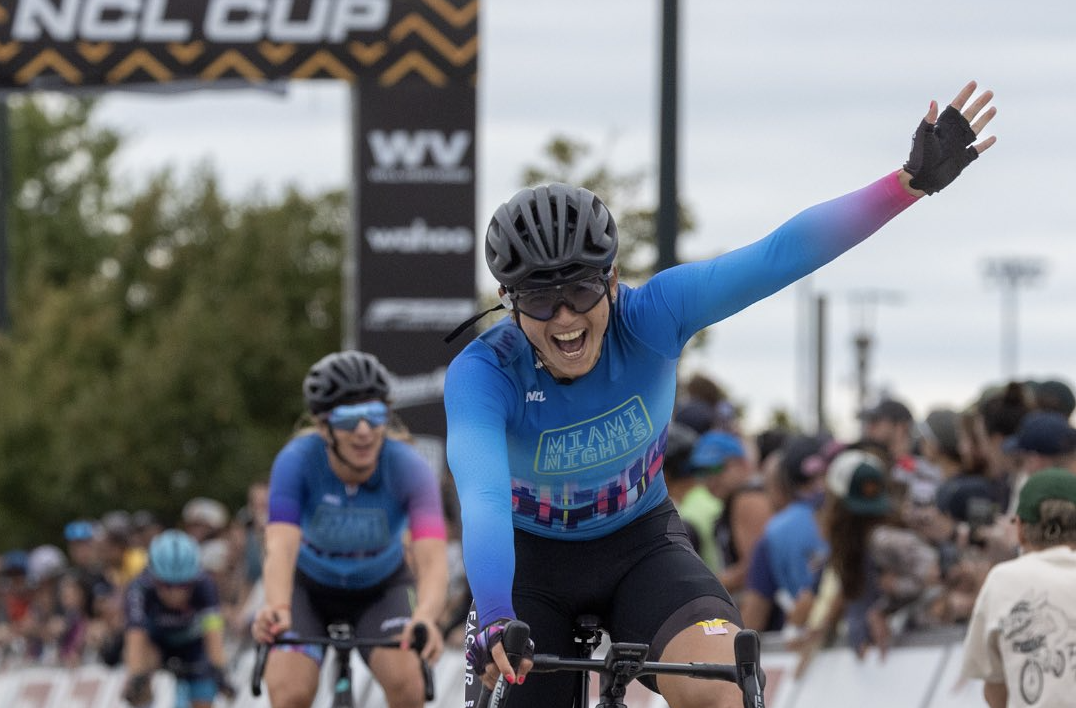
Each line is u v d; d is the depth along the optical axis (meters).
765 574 14.70
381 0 22.44
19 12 22.53
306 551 12.53
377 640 11.44
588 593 8.45
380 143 22.44
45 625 29.92
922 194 7.55
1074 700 9.17
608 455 8.16
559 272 7.39
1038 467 10.93
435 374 22.31
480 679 8.15
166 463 62.78
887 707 12.91
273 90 22.58
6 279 29.98
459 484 7.49
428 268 22.39
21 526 65.75
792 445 14.85
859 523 12.89
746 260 7.73
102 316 70.62
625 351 7.96
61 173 98.19
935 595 13.03
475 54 22.42
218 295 69.06
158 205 75.12
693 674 7.19
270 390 66.31
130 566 26.12
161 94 22.67
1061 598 9.35
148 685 18.34
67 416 63.72
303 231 71.56
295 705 11.88
